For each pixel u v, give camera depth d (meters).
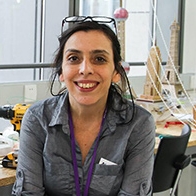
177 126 2.78
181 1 4.11
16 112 1.94
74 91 1.49
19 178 1.53
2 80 3.02
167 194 2.73
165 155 1.92
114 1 3.55
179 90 3.25
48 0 3.31
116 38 1.55
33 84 2.96
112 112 1.56
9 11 3.15
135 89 3.66
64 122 1.53
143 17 3.74
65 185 1.51
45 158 1.52
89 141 1.54
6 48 3.16
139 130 1.54
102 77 1.47
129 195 1.50
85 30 1.48
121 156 1.52
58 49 1.57
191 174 3.01
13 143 2.04
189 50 4.12
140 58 3.77
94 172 1.51
